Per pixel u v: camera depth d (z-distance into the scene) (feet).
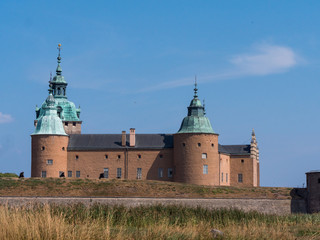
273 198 292.40
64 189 293.64
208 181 332.39
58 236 104.53
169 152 345.72
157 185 309.22
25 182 298.97
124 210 153.89
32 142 344.28
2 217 107.45
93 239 109.29
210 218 162.81
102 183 305.53
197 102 350.23
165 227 127.13
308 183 296.51
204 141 334.65
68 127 428.97
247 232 127.34
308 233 133.28
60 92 437.58
